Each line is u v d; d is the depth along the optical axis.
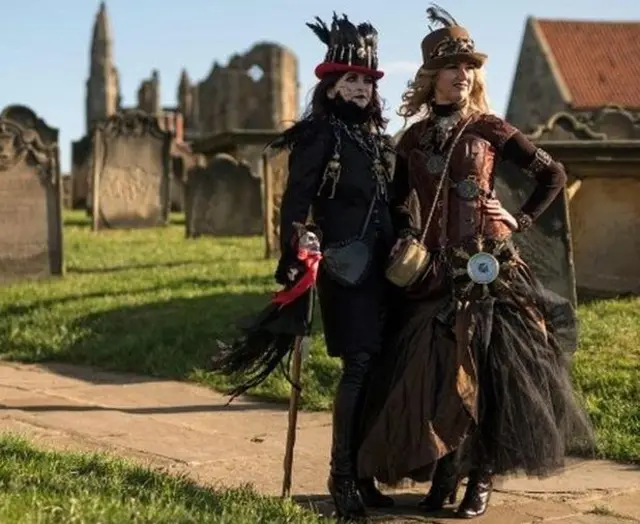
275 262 16.66
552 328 5.83
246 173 22.27
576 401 5.88
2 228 15.61
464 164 5.68
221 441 7.49
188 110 90.12
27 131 15.80
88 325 11.83
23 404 8.70
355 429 5.64
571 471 6.71
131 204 25.64
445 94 5.78
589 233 12.01
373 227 5.68
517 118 60.88
